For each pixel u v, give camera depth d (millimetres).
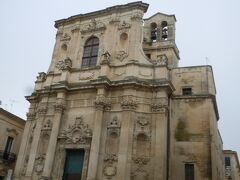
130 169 23859
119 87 27109
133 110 25812
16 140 37938
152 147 24625
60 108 28391
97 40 31344
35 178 27219
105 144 25672
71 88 28922
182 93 28938
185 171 25797
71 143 27016
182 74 29719
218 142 31016
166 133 25094
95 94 28094
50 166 26406
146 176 23844
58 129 27766
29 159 27938
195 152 26125
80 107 28266
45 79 32031
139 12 30297
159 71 27203
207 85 28531
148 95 26531
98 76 28594
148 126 25469
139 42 29031
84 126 27203
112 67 28609
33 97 31594
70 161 26969
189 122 27312
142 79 27109
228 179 49469
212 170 25078
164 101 25719
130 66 27719
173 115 27891
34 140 28578
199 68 29484
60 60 32156
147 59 28188
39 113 29672
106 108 26875
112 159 24906
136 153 24578
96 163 24672
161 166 23516
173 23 36250
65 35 33031
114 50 29500
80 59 31047
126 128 25078
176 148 26641
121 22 30641
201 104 27688
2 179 34875
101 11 31750
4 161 35281
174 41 35438
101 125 26094
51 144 27094
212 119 27203
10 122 36938
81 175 25703
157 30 36469
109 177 24375
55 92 29594
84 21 32812
